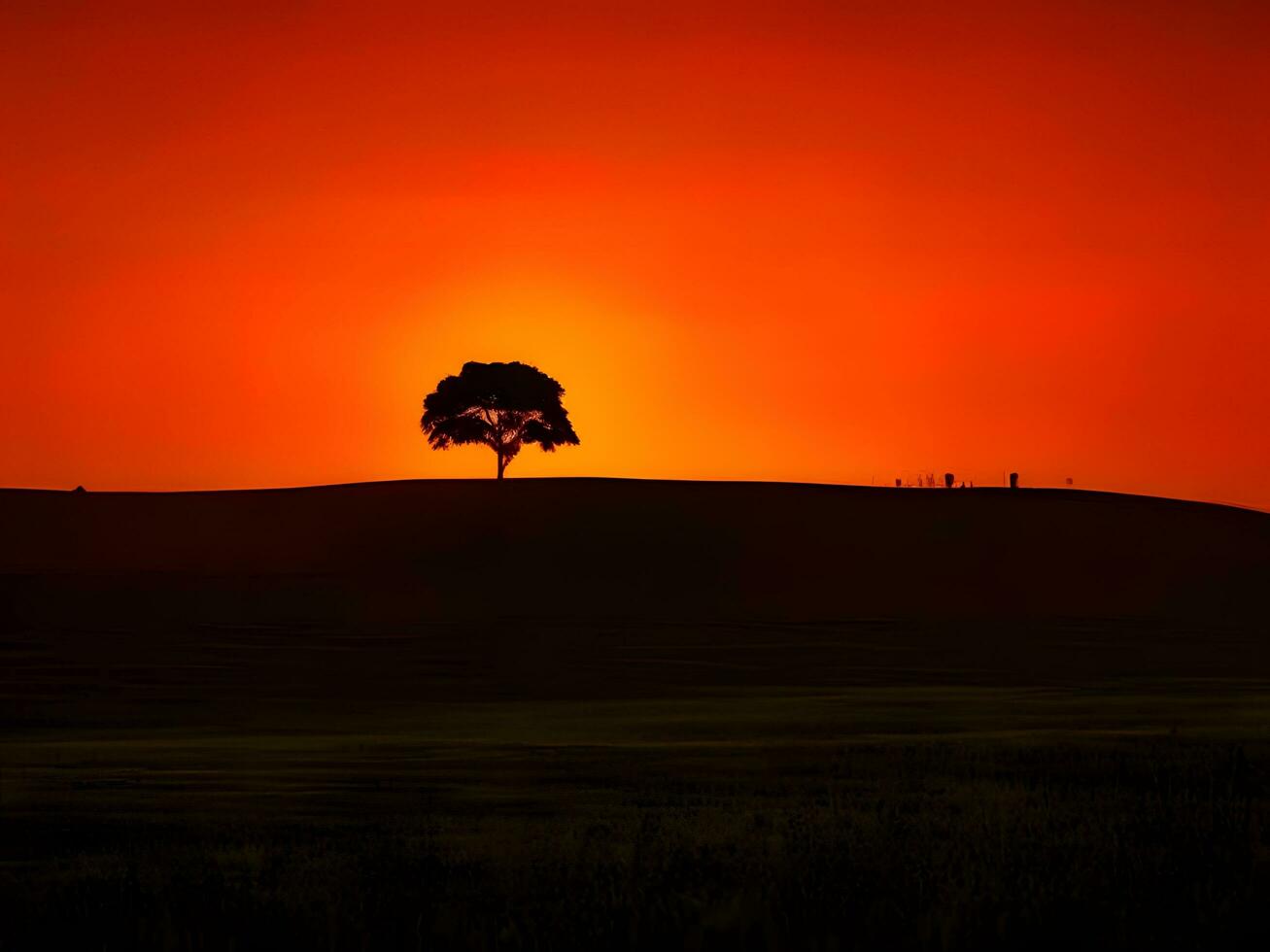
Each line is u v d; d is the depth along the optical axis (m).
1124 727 116.50
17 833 63.44
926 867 46.06
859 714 133.50
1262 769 80.00
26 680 174.00
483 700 159.38
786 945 39.41
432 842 55.88
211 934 40.84
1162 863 46.97
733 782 79.94
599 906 41.97
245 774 87.19
